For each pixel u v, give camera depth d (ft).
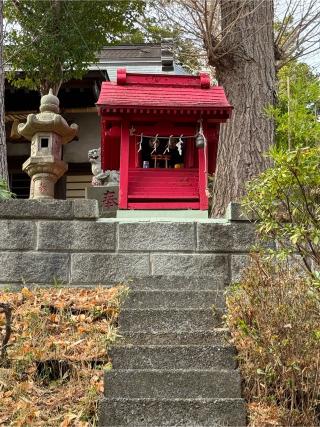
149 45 56.24
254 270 15.96
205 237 21.25
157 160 26.86
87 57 46.32
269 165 31.27
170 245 21.18
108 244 21.09
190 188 25.20
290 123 26.58
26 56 45.39
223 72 32.86
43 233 21.06
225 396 14.15
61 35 45.34
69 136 33.27
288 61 33.65
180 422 13.37
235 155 31.50
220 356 15.15
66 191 51.47
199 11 31.12
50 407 14.01
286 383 13.70
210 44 31.68
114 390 14.21
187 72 48.37
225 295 18.12
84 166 51.37
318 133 26.23
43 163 31.86
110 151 27.86
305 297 14.40
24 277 20.67
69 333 17.12
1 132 31.86
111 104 24.63
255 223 20.93
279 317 13.99
